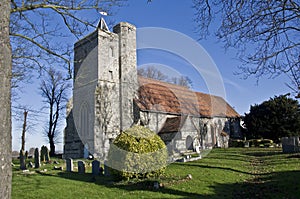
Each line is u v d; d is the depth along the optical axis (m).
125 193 7.96
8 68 3.37
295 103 31.44
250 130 33.28
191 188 8.26
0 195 3.11
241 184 8.91
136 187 8.63
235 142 29.34
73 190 8.63
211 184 8.83
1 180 3.14
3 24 3.37
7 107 3.30
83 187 9.02
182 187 8.38
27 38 6.19
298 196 6.70
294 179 8.59
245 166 13.09
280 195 6.99
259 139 30.09
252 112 33.66
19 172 13.34
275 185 8.12
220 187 8.49
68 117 28.39
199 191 7.92
